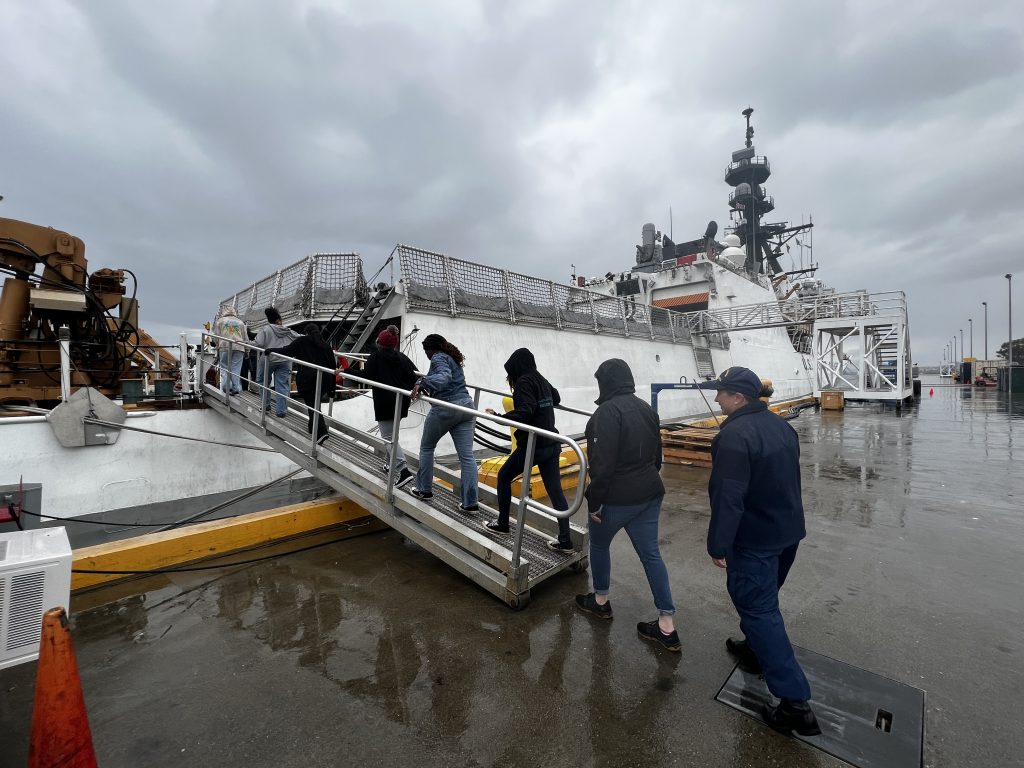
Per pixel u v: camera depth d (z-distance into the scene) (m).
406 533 4.31
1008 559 4.40
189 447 6.26
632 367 13.87
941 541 4.87
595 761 2.15
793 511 2.37
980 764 2.09
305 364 5.24
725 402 2.59
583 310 13.13
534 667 2.86
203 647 3.14
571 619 3.44
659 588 3.00
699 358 17.52
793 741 2.25
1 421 5.05
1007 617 3.37
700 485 7.70
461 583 4.09
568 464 7.83
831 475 8.04
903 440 11.88
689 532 5.39
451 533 3.98
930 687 2.62
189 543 4.53
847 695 2.55
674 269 21.19
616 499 2.97
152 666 2.93
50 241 6.29
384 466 5.00
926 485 7.22
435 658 2.97
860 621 3.32
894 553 4.56
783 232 34.09
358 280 9.38
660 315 16.45
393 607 3.66
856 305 20.83
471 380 9.32
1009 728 2.31
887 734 2.27
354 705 2.55
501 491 4.04
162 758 2.20
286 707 2.54
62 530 2.74
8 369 5.91
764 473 2.34
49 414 5.29
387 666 2.90
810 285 31.98
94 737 2.33
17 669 2.93
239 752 2.23
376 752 2.22
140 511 5.86
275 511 5.27
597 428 2.99
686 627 3.31
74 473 5.44
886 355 26.45
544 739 2.29
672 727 2.35
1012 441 11.39
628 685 2.68
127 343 6.97
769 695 2.58
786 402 23.08
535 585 3.89
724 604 3.65
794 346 27.98
